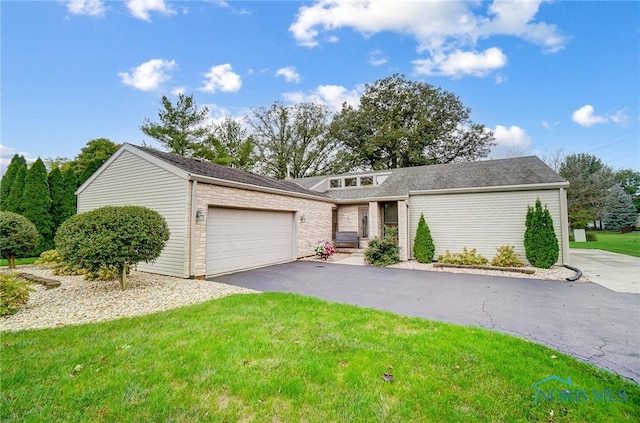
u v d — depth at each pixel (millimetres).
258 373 2914
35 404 2418
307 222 13000
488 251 11422
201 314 4711
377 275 8914
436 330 4086
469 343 3631
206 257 8344
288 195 11711
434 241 12391
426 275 8945
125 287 6250
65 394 2549
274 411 2393
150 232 6113
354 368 3021
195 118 24656
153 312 4938
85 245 5465
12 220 8758
